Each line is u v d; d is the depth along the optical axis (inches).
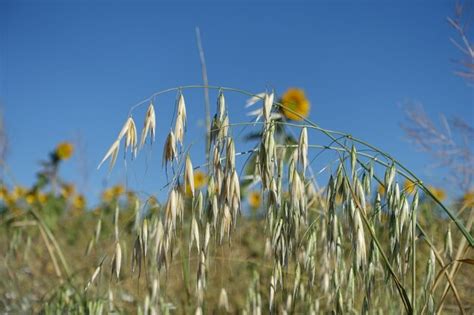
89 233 41.5
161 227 14.7
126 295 23.1
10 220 33.7
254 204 30.3
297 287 17.1
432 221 25.1
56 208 49.9
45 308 20.8
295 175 15.1
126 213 27.5
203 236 15.4
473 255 23.6
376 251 15.0
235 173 14.6
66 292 20.8
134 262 15.4
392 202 14.7
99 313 18.3
